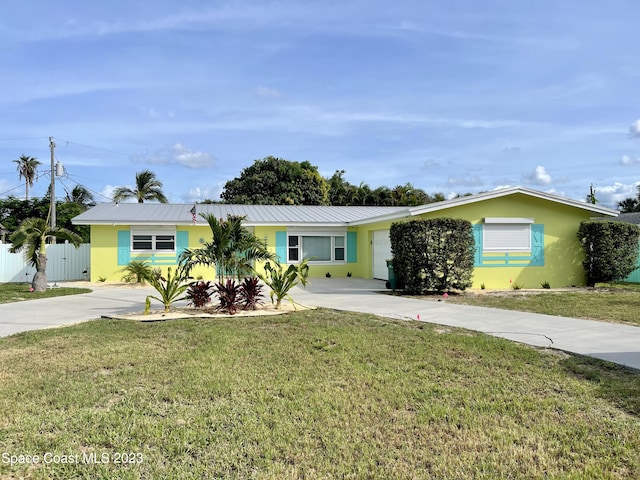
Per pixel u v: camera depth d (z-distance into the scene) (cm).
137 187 3981
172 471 333
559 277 1631
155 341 746
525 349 676
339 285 1752
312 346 702
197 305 1098
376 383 523
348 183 4481
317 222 2069
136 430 400
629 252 1583
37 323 950
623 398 473
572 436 389
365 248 2106
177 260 1986
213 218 1071
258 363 607
